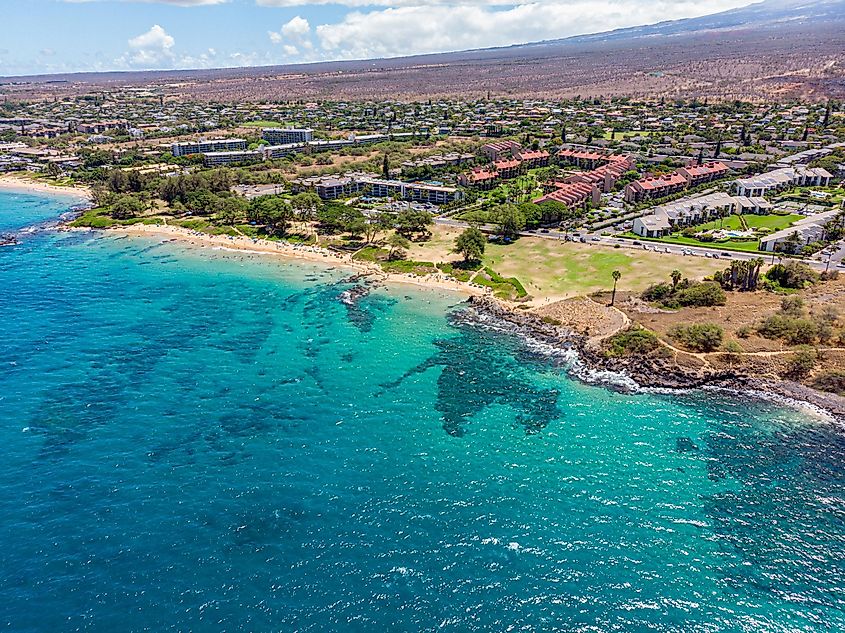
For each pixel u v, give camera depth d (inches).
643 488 3762.3
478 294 6811.0
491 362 5339.6
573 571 3184.1
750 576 3152.1
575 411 4574.3
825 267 6953.7
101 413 4544.8
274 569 3174.2
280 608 2957.7
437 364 5319.9
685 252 7687.0
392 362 5364.2
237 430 4357.8
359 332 5979.3
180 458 4040.4
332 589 3063.5
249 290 7185.0
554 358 5374.0
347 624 2878.9
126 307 6643.7
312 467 3959.2
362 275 7583.7
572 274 7180.1
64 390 4869.6
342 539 3371.1
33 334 5915.4
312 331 6013.8
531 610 2962.6
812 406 4517.7
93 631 2822.3
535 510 3590.1
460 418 4507.9
